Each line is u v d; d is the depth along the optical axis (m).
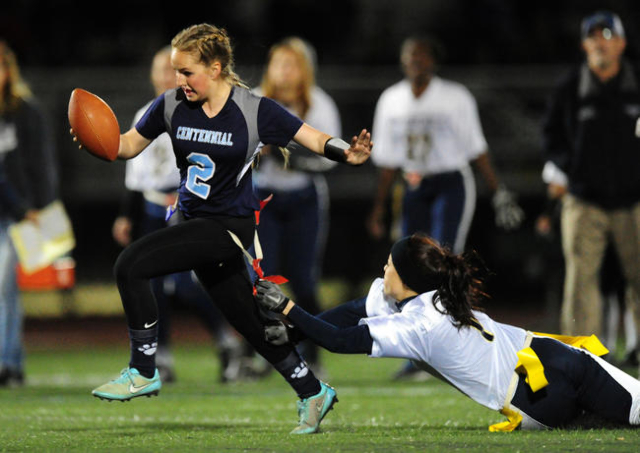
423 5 60.53
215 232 15.49
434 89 28.95
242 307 15.82
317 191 28.41
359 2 60.81
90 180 52.03
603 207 25.27
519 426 15.93
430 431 16.45
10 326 27.86
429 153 28.97
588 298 25.39
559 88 25.58
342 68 58.47
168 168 28.12
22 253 27.64
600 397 15.95
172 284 28.91
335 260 52.06
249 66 57.38
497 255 51.16
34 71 53.25
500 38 58.72
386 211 51.34
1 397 24.77
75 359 37.47
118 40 60.19
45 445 15.35
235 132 15.41
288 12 59.94
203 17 60.62
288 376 16.03
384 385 26.81
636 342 30.02
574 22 59.50
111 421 19.19
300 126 15.54
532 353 15.63
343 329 15.38
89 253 52.47
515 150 52.28
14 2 59.31
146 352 15.68
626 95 24.92
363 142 15.09
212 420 19.31
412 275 15.57
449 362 15.52
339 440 15.12
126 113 52.16
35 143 27.55
